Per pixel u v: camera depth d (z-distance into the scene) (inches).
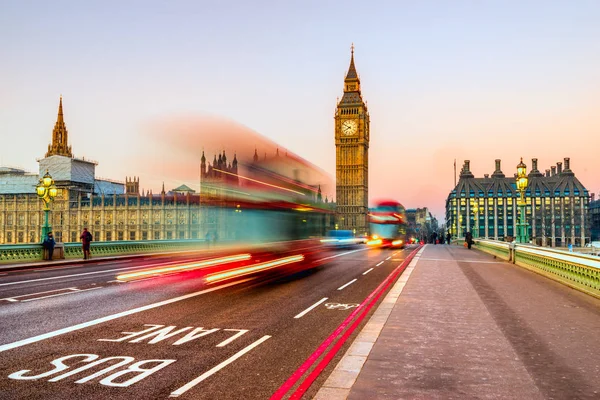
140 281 853.2
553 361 333.7
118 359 350.3
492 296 639.1
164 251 1775.3
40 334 428.8
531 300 610.2
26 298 644.7
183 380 303.4
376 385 280.5
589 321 474.6
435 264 1211.2
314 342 403.9
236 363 341.4
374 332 418.3
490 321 468.8
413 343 380.5
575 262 719.7
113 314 527.5
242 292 709.3
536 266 997.2
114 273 1007.0
